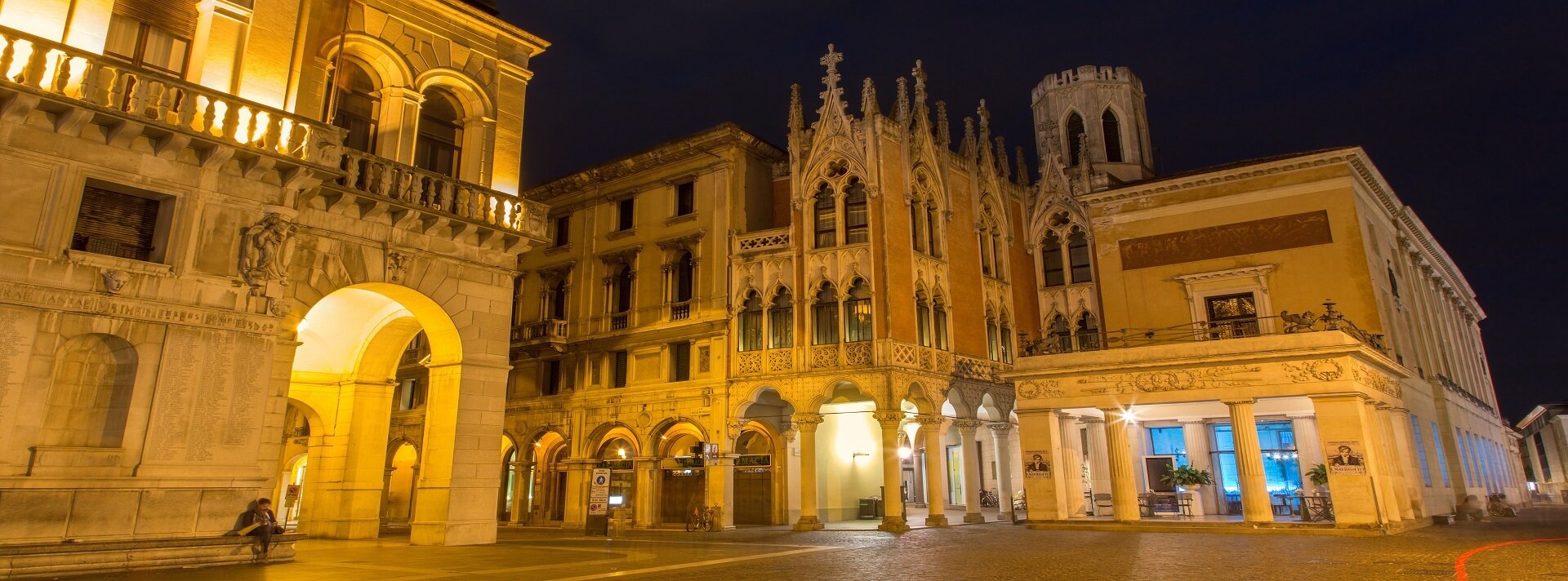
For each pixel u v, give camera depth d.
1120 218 34.59
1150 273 33.41
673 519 33.81
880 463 36.50
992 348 36.47
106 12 15.05
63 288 13.46
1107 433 26.92
